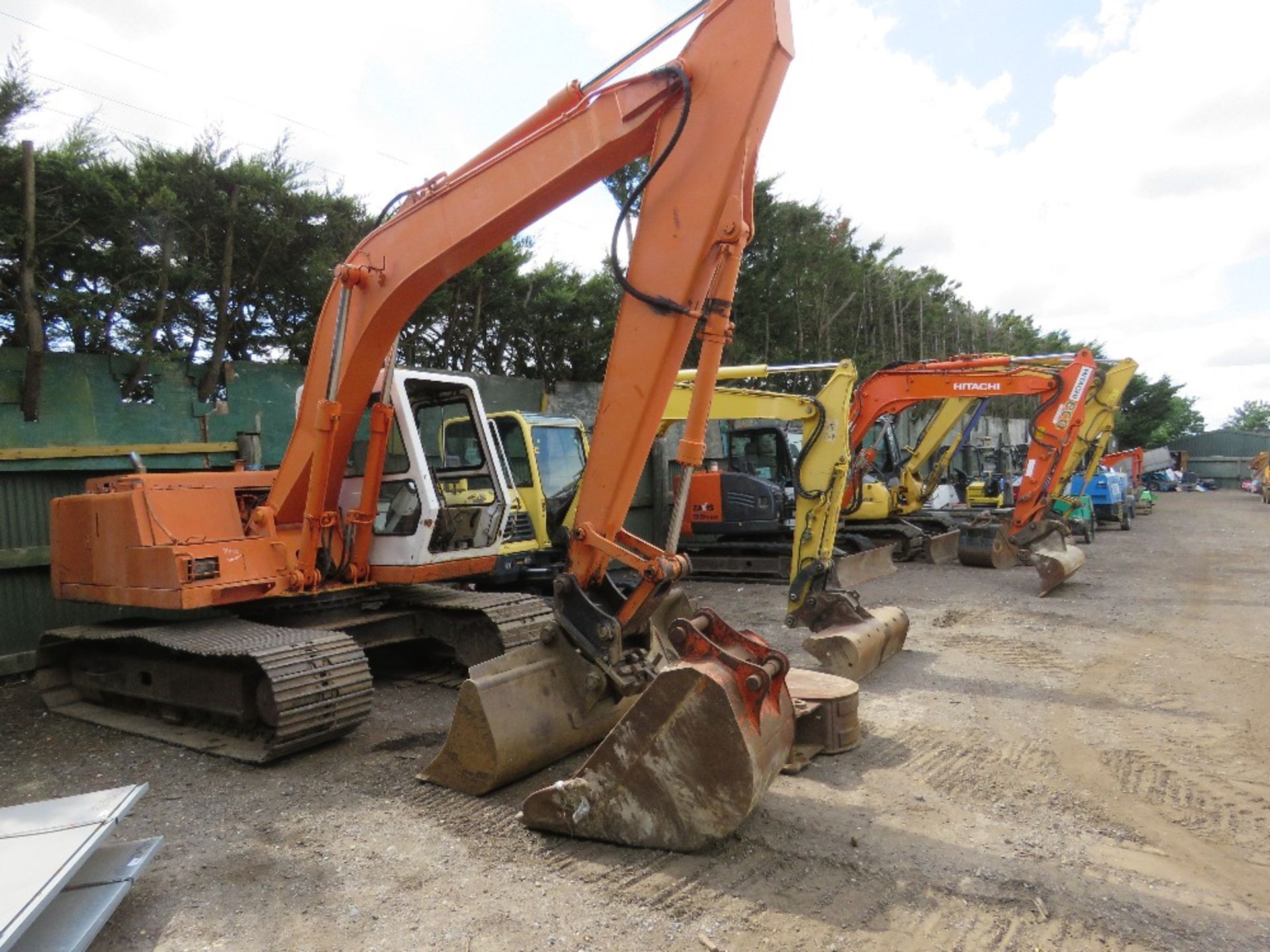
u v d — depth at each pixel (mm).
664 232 3664
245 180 10219
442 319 14625
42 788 4414
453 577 6059
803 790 4047
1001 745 4691
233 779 4441
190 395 8320
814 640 6121
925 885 3123
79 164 9031
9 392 7066
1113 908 2955
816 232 23219
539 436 9219
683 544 13086
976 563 12461
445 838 3604
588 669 4156
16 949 2609
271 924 2963
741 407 9242
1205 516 23453
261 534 5559
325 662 4812
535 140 4012
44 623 7000
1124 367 15492
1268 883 3141
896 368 12008
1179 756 4496
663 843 3391
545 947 2752
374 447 5676
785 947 2727
